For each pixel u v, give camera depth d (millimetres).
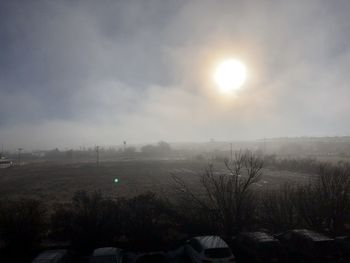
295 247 18172
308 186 29328
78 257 19547
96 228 21500
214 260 16062
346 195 24094
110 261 16188
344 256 17516
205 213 23922
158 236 21938
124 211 22594
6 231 20375
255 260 17562
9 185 68250
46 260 15422
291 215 24359
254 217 25016
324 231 23562
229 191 23828
